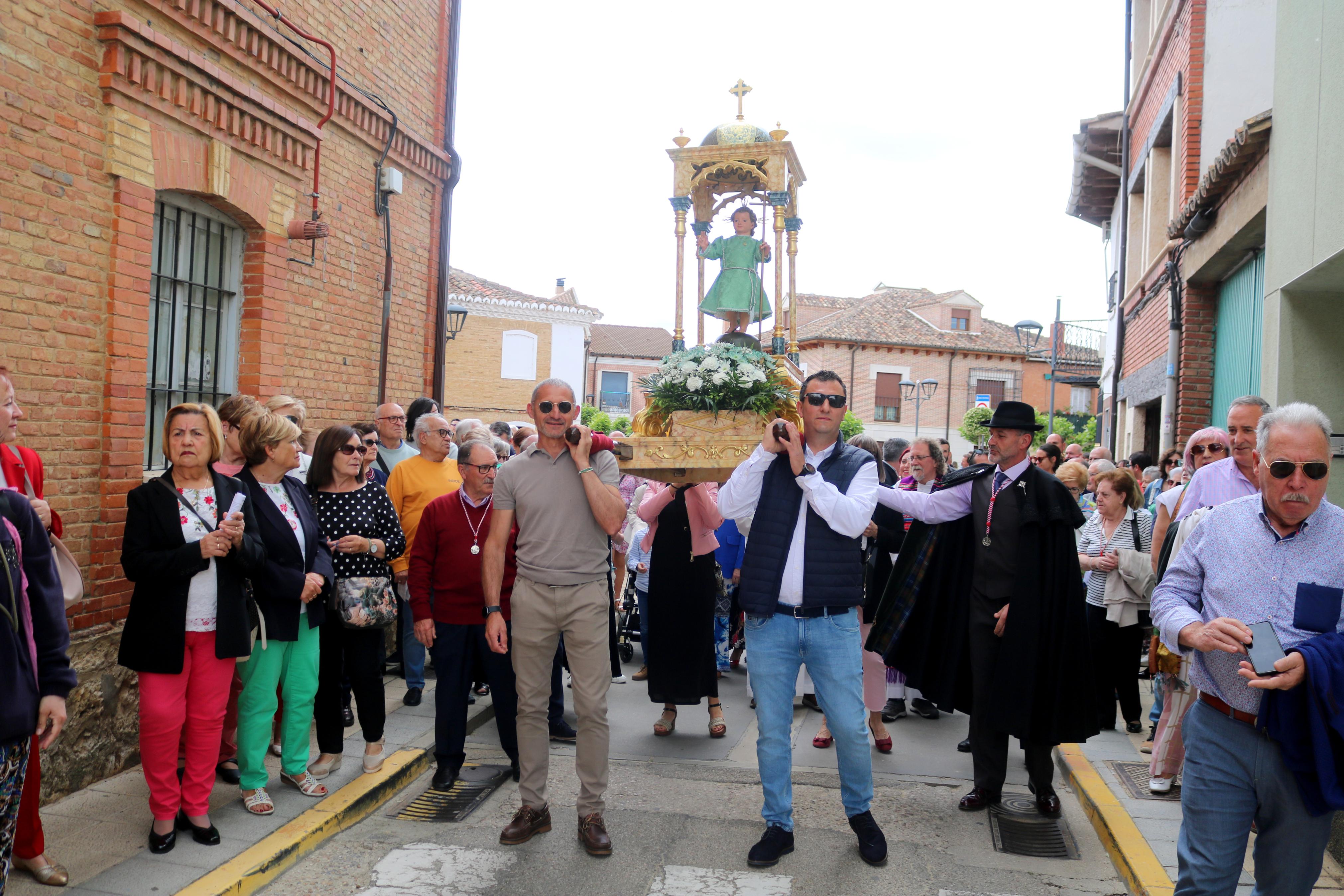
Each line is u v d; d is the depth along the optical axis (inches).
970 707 199.5
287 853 158.6
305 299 270.1
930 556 205.8
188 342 234.8
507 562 200.1
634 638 343.3
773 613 166.2
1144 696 285.6
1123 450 563.2
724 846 172.7
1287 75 244.4
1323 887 149.6
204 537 153.8
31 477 154.8
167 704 153.3
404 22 322.0
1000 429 193.0
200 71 217.6
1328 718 104.4
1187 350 386.9
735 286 255.1
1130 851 163.6
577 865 163.0
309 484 195.6
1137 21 555.8
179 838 160.2
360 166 297.9
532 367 1151.0
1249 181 285.9
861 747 167.2
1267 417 113.3
